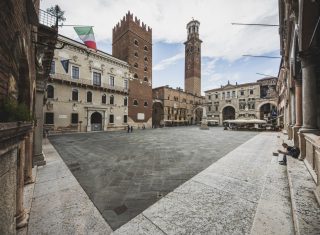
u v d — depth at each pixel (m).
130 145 11.44
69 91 22.33
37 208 3.26
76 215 3.03
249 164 6.12
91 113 24.56
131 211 3.16
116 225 2.74
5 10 1.87
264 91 37.72
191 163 6.54
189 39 54.31
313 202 2.81
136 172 5.53
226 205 3.30
